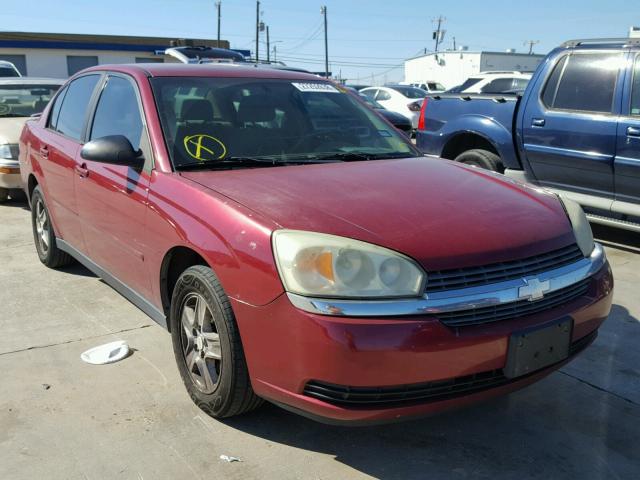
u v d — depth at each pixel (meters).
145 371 3.44
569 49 5.94
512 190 3.19
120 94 3.87
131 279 3.56
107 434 2.85
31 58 33.59
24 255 5.64
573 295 2.76
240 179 3.02
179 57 12.10
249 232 2.56
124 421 2.96
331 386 2.37
